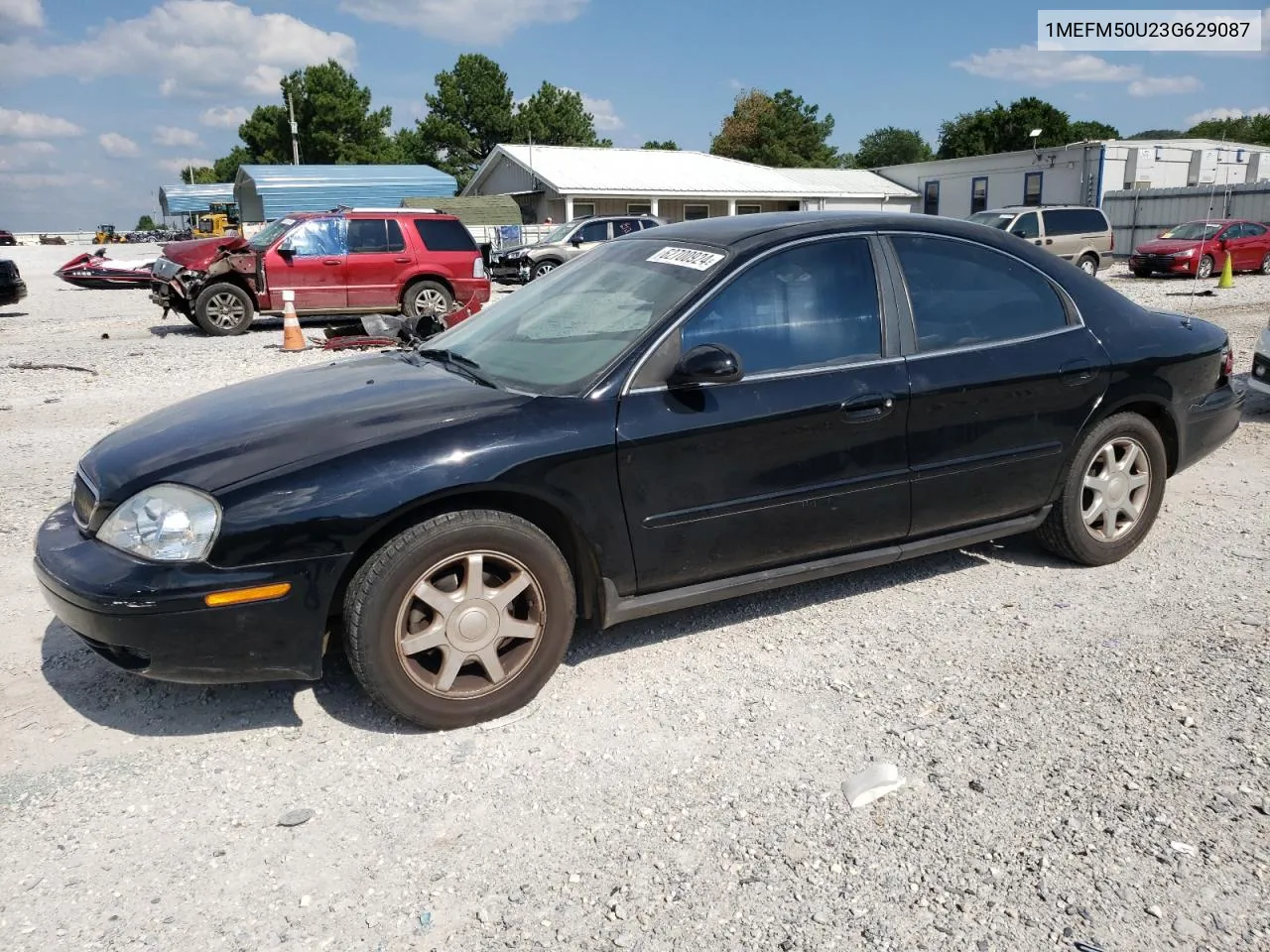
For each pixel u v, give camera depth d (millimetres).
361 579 3055
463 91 77312
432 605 3139
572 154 40969
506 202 33188
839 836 2689
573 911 2420
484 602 3207
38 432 7844
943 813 2779
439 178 41344
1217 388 4871
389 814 2814
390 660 3096
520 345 3836
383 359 4207
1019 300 4238
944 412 3906
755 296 3648
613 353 3473
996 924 2355
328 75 77812
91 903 2451
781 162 70250
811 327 3725
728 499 3533
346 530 2980
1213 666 3600
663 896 2467
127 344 13805
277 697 3477
